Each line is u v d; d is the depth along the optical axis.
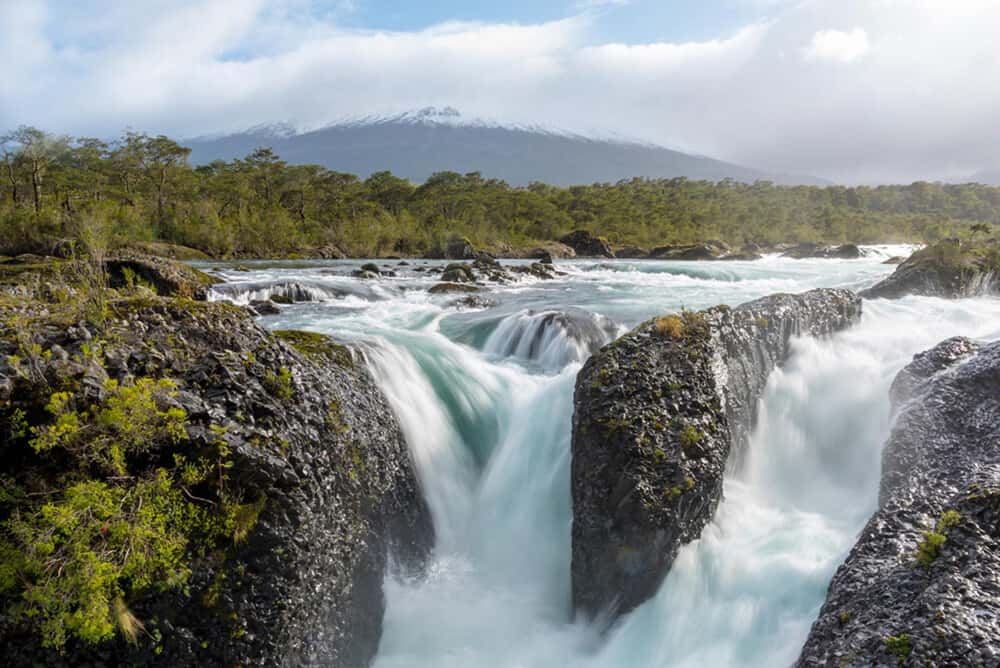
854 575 6.23
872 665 5.06
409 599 7.75
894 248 71.06
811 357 10.98
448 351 11.95
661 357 8.84
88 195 75.06
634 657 7.11
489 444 10.55
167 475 5.26
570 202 133.25
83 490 4.87
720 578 7.58
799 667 5.75
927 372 9.34
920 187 159.25
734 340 9.88
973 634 4.95
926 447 7.93
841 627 5.77
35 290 7.23
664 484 7.48
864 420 9.80
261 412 6.13
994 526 6.16
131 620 4.95
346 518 6.68
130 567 4.91
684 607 7.36
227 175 98.12
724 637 7.02
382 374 9.56
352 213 98.31
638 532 7.29
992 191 160.25
